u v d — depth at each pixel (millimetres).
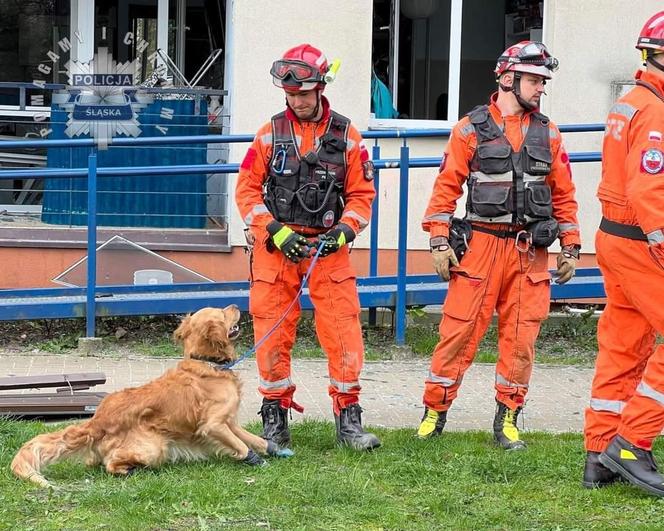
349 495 8227
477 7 17625
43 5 18031
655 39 8125
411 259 16656
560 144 9797
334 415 10117
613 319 8633
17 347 14008
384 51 17438
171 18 18375
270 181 9438
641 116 7996
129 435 8578
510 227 9617
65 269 15656
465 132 9680
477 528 7723
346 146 9406
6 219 16797
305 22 16000
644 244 8172
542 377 13297
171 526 7613
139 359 13477
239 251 16047
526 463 9047
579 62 16453
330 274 9398
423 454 9336
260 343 9453
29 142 13625
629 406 8359
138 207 16453
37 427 9820
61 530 7441
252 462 8852
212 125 16625
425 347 14430
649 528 7637
